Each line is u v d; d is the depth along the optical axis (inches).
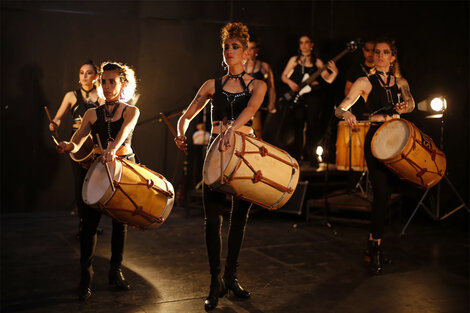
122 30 225.5
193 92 237.0
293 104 225.8
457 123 207.5
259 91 110.7
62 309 109.6
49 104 216.5
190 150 237.8
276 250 163.6
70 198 222.4
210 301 110.4
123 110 112.8
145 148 231.8
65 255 153.1
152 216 109.8
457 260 155.0
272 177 104.2
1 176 212.1
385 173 139.6
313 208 230.7
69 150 111.0
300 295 121.6
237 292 118.2
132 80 118.7
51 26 214.8
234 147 100.5
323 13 255.0
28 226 191.2
